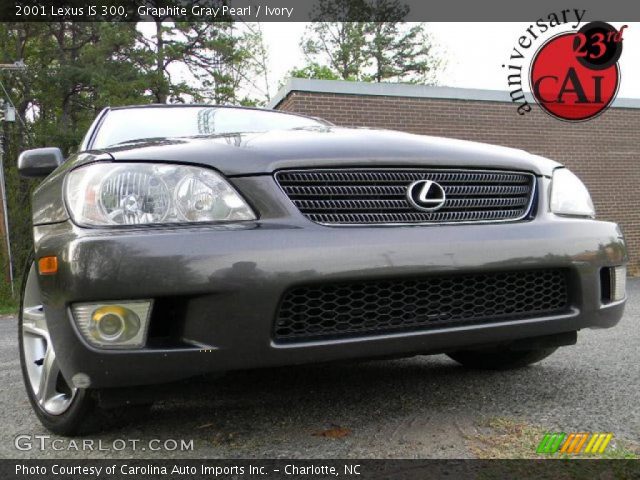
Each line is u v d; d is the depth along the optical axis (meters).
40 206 2.07
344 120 8.94
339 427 2.07
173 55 26.25
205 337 1.68
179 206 1.75
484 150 2.22
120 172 1.80
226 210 1.76
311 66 42.06
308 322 1.78
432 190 1.97
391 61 43.12
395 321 1.87
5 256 10.66
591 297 2.13
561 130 10.34
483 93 9.80
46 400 2.17
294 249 1.72
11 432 2.18
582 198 2.34
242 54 28.61
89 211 1.76
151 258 1.65
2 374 3.35
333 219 1.83
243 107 3.40
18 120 18.36
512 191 2.15
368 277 1.77
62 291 1.72
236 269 1.68
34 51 29.23
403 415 2.17
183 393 1.89
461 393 2.45
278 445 1.92
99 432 2.08
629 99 10.80
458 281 1.94
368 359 1.86
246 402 2.39
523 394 2.41
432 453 1.79
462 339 1.93
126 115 3.08
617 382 2.55
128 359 1.67
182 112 3.19
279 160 1.84
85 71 26.16
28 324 2.43
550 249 2.03
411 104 9.33
